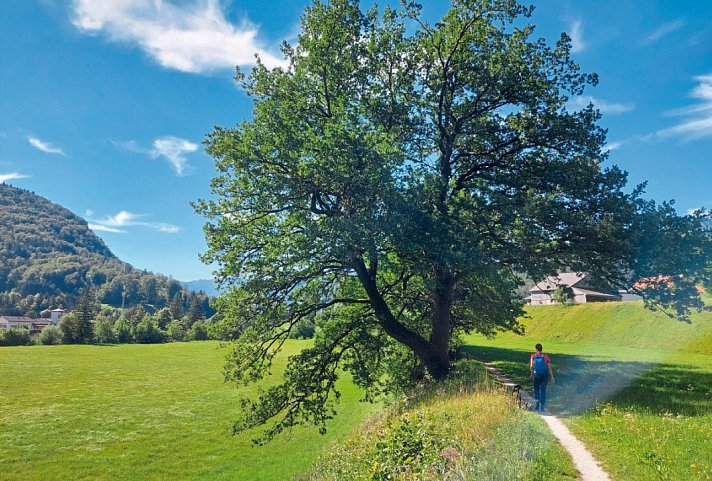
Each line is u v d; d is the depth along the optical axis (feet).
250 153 57.77
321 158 53.06
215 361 253.85
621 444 32.63
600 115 65.98
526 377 79.46
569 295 70.85
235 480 72.38
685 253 56.85
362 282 66.59
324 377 66.90
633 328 162.20
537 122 65.62
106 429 107.45
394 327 67.26
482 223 63.41
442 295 68.54
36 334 421.59
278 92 64.49
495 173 67.92
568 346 167.43
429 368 66.90
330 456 53.36
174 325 453.17
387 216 52.65
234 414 121.80
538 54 67.05
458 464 25.96
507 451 28.40
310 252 56.08
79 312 395.55
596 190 62.64
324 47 63.16
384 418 63.87
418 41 68.54
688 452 30.35
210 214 61.16
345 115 54.75
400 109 67.31
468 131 69.31
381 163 52.44
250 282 59.62
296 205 56.80
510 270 65.98
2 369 214.48
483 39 65.10
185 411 126.41
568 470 27.37
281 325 65.21
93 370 214.07
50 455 88.22
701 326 136.46
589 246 59.98
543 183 64.28
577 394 56.49
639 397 52.39
